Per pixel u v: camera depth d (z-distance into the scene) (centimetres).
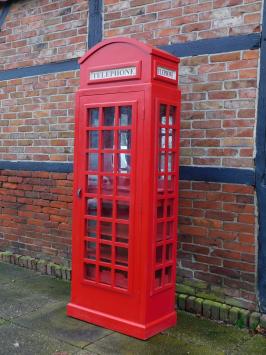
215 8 427
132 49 381
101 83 401
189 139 445
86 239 416
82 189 416
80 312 420
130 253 387
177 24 452
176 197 404
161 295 398
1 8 614
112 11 501
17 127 599
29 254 593
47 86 564
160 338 386
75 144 421
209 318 426
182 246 453
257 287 408
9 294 489
